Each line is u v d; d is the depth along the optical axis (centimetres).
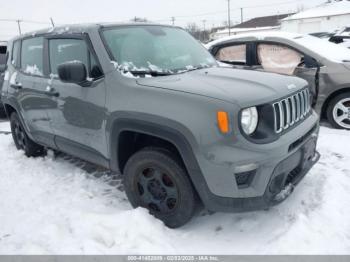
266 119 253
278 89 276
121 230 272
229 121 239
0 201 353
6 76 487
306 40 569
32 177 415
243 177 246
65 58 360
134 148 316
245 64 602
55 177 411
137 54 328
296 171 293
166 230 286
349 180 358
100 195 358
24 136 477
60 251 253
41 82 391
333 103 536
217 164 242
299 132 278
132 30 355
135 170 297
